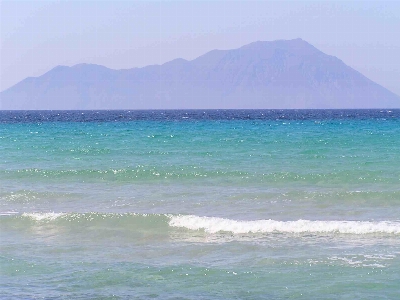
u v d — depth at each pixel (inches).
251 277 715.4
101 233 926.4
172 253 816.9
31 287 690.2
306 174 1408.7
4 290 680.4
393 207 1082.7
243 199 1168.2
